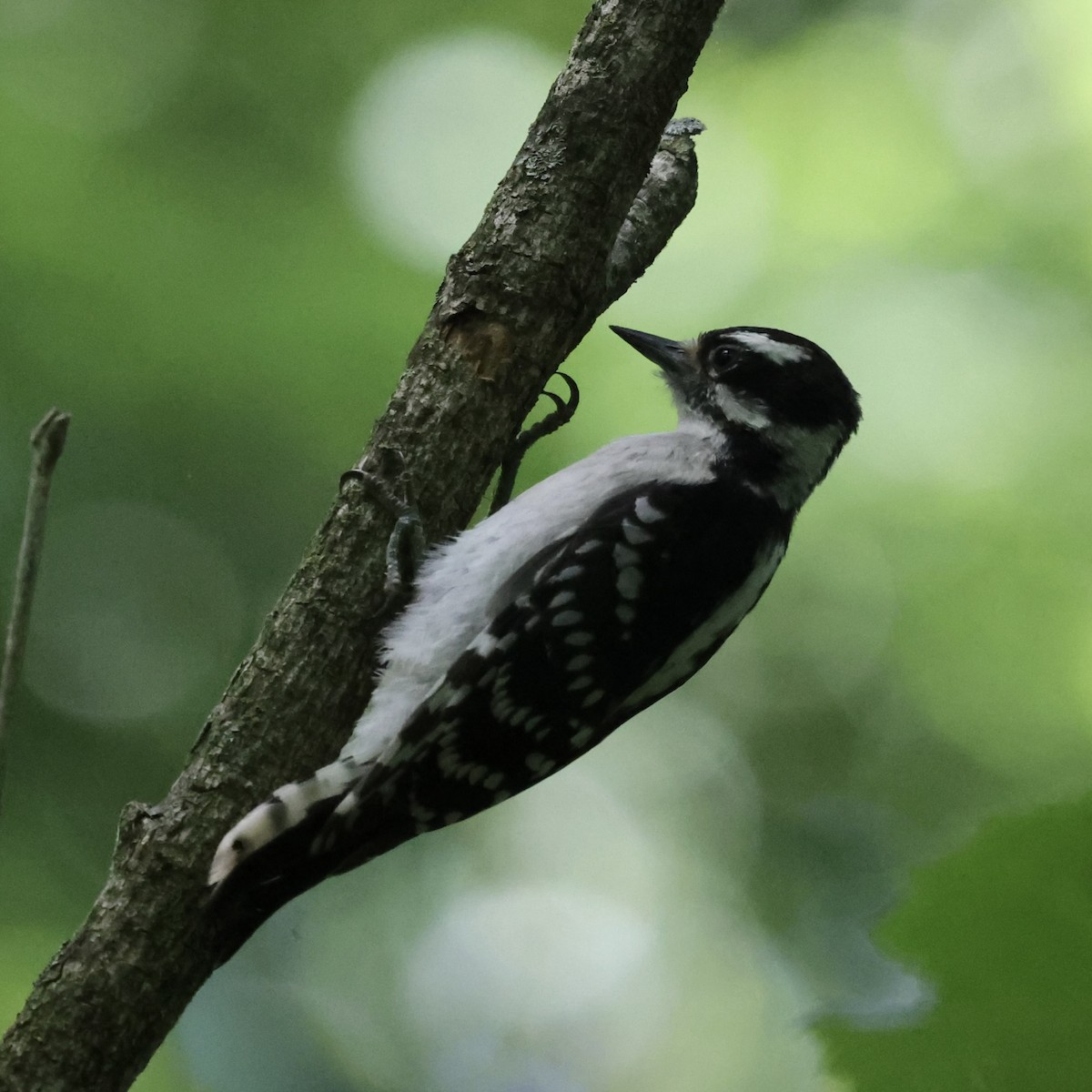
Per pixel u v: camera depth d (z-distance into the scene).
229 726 6.00
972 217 13.66
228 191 13.49
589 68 6.55
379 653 6.35
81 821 11.93
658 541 7.17
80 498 12.34
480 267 6.49
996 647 12.98
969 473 13.11
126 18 14.04
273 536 12.48
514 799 14.06
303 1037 10.77
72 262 12.74
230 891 5.54
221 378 12.62
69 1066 5.37
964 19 14.36
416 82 14.09
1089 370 13.11
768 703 13.81
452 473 6.40
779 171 14.11
